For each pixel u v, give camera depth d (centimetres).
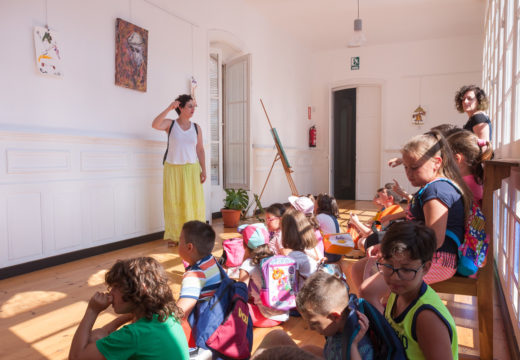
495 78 360
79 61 381
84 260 376
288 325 235
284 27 808
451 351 106
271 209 309
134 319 138
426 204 166
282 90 829
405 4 683
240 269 242
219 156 668
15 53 326
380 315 116
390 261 113
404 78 902
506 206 242
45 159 347
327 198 368
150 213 469
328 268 255
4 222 316
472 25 786
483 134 309
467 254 171
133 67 437
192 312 173
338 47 946
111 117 418
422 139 173
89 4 390
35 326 229
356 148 973
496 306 255
